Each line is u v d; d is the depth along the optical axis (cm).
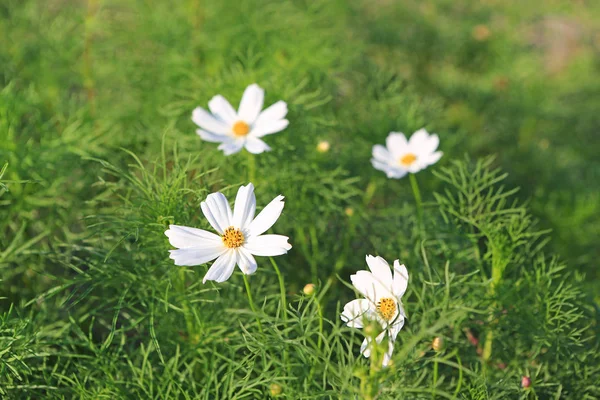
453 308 70
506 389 70
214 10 110
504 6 147
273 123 82
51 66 104
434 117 108
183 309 74
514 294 74
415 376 71
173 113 91
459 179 99
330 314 82
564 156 123
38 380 73
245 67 101
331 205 87
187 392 70
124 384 72
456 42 137
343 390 65
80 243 85
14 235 84
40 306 80
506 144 125
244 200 67
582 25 163
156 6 111
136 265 73
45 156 83
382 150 87
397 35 134
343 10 133
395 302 64
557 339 72
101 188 87
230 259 66
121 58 107
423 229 83
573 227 100
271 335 69
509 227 76
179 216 71
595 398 72
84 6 120
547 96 132
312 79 101
